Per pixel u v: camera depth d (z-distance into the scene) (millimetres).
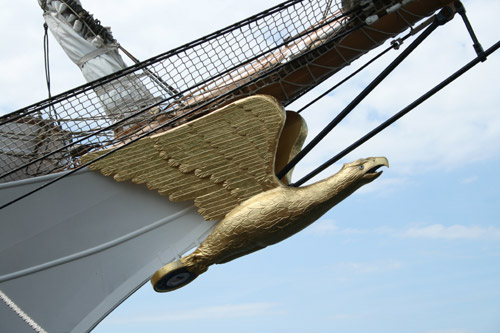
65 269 3865
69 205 3865
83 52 4836
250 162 3840
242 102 3797
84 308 3898
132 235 3943
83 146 3977
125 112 3967
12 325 3812
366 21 3887
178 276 3883
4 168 4023
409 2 3875
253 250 3930
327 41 3957
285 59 3988
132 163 3820
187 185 3852
